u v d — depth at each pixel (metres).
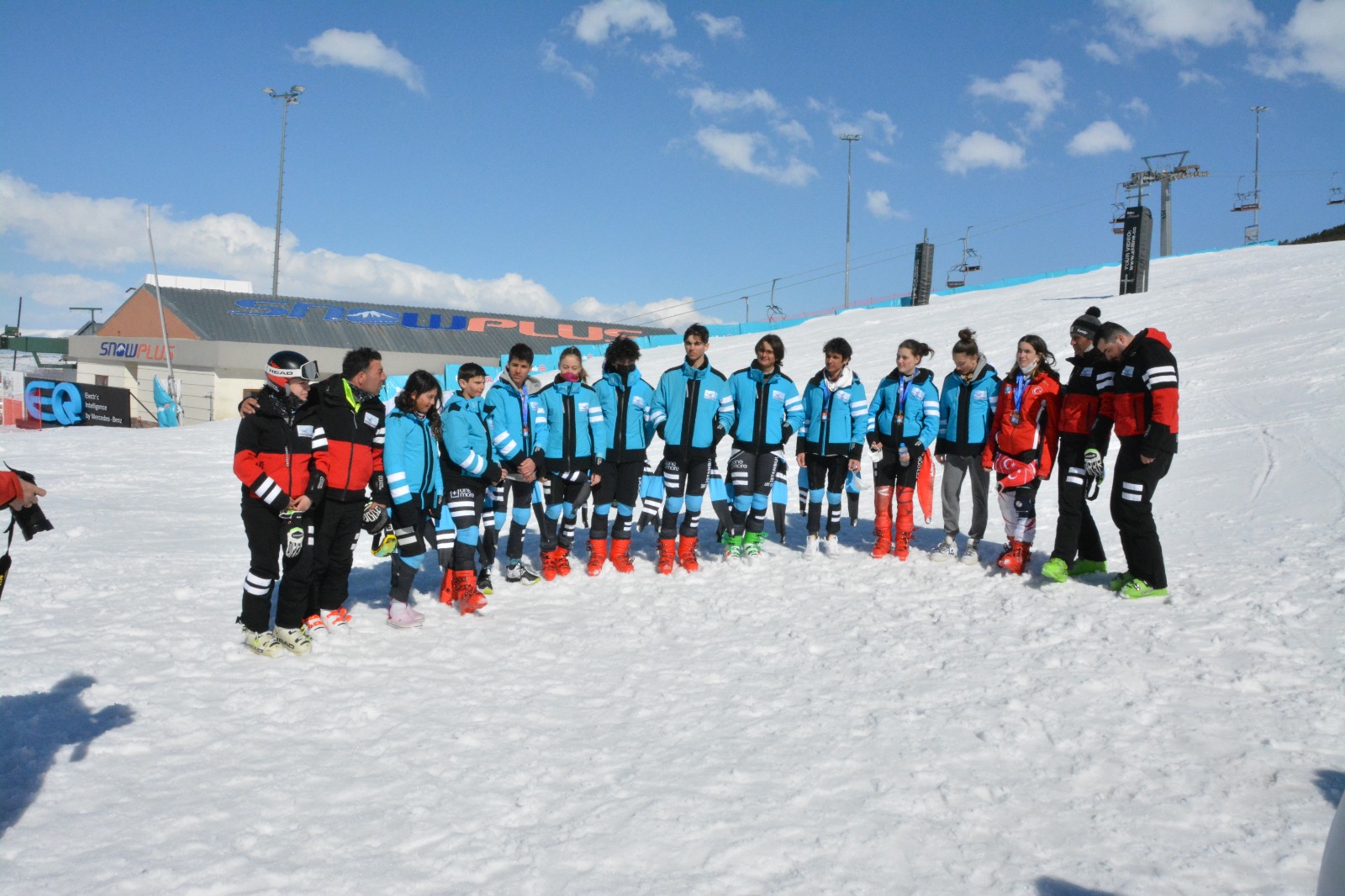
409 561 5.78
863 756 3.70
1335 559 5.59
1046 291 30.23
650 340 38.00
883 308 34.41
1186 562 6.02
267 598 5.25
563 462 6.96
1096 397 5.85
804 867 2.90
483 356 44.88
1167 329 16.62
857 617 5.70
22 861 2.97
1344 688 4.00
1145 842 2.99
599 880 2.86
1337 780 3.29
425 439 5.97
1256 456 8.70
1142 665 4.46
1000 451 6.39
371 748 3.92
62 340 51.81
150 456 17.84
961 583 6.28
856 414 7.51
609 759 3.76
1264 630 4.69
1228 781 3.35
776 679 4.69
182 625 5.82
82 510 11.15
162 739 3.99
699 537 8.95
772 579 6.83
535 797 3.43
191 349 39.84
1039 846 2.99
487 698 4.52
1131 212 23.67
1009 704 4.12
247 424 5.06
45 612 6.13
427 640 5.53
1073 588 5.84
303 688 4.65
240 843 3.11
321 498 5.41
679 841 3.08
